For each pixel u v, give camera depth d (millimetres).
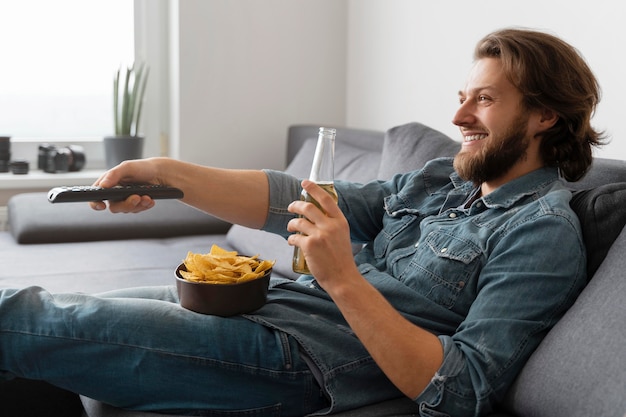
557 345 1203
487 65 1439
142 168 1511
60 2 3197
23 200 2760
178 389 1301
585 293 1241
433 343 1226
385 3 2975
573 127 1436
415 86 2799
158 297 1514
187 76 3121
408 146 2004
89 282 2113
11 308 1299
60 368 1294
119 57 3301
